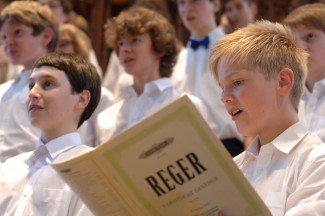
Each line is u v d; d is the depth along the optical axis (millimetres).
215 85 3775
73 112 2422
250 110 1826
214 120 3656
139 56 3387
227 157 1448
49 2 5043
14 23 3512
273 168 1829
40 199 2160
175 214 1500
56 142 2326
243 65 1840
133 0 5805
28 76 3477
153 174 1468
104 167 1477
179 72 3992
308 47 2809
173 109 1421
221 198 1483
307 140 1831
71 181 1529
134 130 1435
